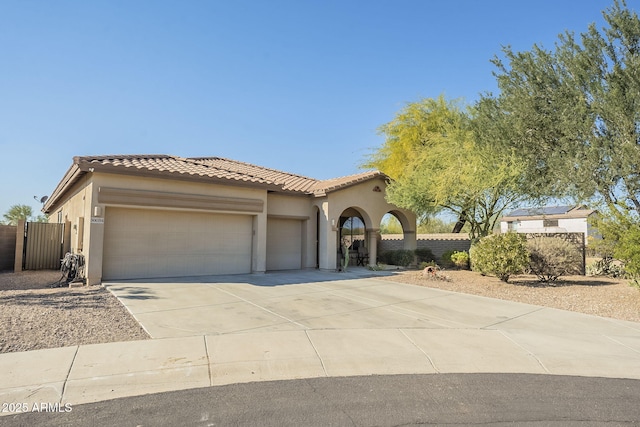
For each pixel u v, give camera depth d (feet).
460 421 14.84
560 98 54.24
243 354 21.57
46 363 19.30
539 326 29.58
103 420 14.38
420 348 23.75
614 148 48.70
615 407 16.37
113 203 43.06
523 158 57.52
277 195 61.77
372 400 16.63
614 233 45.57
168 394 16.78
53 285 42.11
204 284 43.93
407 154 84.99
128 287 40.27
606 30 50.96
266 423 14.39
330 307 34.22
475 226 67.77
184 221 50.03
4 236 58.95
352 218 79.30
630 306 36.65
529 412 15.74
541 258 51.01
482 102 65.72
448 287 47.32
